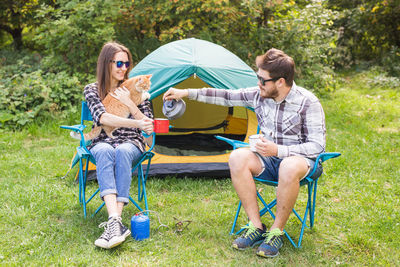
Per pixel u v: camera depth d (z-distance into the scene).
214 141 5.20
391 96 8.20
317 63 8.90
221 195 3.50
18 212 2.94
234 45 8.48
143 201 3.27
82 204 3.14
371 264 2.41
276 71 2.45
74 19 7.11
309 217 3.04
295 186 2.39
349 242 2.66
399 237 2.73
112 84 2.93
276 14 8.82
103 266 2.31
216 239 2.68
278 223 2.47
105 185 2.56
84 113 3.07
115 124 2.69
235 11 7.96
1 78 7.15
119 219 2.48
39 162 4.26
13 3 10.47
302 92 2.55
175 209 3.14
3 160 4.33
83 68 7.31
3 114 5.68
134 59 8.37
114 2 7.28
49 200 3.18
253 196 2.57
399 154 4.76
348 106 7.46
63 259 2.34
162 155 3.99
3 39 12.37
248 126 4.29
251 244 2.55
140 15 8.45
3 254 2.37
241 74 3.98
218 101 2.90
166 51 4.16
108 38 7.17
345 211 3.19
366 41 12.30
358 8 11.71
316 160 2.47
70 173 3.94
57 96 6.21
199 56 3.91
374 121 6.53
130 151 2.69
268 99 2.67
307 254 2.49
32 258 2.34
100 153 2.64
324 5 8.91
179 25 7.95
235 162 2.55
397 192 3.61
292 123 2.58
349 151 4.83
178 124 5.57
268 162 2.64
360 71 10.95
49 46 7.25
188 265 2.33
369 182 3.85
